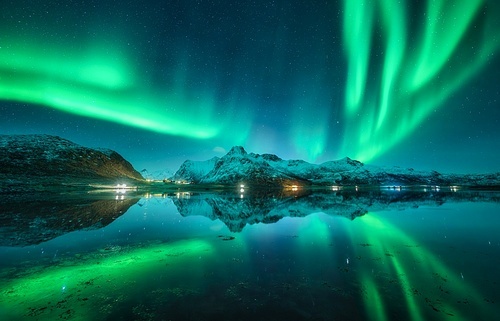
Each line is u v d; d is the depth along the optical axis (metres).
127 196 54.59
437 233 18.56
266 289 8.77
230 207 38.62
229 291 8.59
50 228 19.33
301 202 50.16
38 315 7.06
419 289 8.79
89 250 13.66
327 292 8.55
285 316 7.02
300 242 15.82
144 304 7.66
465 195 73.81
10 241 15.42
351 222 23.84
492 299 8.02
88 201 39.97
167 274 10.17
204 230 19.48
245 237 17.16
